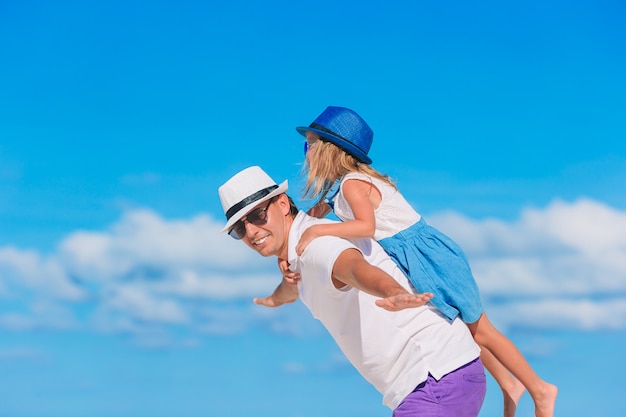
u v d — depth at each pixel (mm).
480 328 3738
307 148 4059
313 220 3375
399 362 3168
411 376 3127
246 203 3338
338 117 3873
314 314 3348
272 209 3381
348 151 3830
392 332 3166
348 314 3172
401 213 3650
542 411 3707
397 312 3191
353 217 3635
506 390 3938
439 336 3199
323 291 3127
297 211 3508
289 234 3346
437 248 3578
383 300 2533
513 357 3688
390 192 3697
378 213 3639
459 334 3262
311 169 3877
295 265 3295
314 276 3125
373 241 3557
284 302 4062
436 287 3455
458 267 3553
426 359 3133
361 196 3561
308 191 3906
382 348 3166
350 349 3266
